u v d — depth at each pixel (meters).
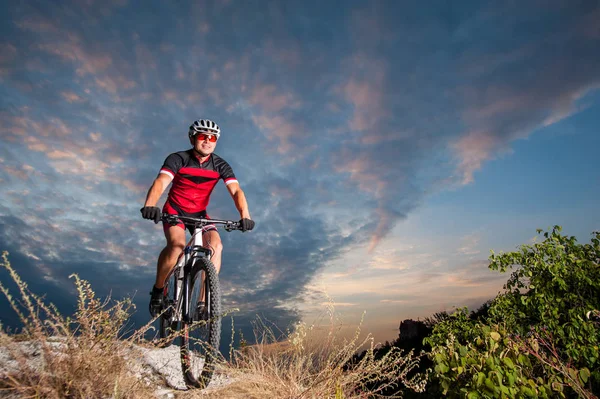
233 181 4.31
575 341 3.84
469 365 3.05
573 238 5.02
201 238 3.57
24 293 2.30
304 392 2.99
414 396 3.35
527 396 2.85
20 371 2.30
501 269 5.28
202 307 3.18
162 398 2.78
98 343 2.52
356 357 3.64
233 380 3.25
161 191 3.77
